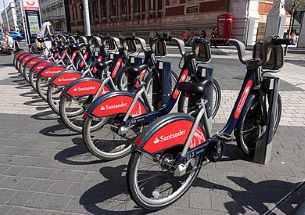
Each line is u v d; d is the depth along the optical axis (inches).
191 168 98.7
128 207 93.1
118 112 119.6
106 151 125.8
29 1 563.5
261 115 117.5
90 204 94.3
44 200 96.5
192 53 131.9
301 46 692.7
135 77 132.6
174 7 955.3
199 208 92.1
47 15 2303.2
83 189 102.7
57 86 170.6
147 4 1090.1
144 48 159.5
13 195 99.3
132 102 121.7
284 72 341.7
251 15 726.5
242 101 112.4
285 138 142.9
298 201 94.6
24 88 265.9
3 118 181.6
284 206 92.3
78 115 162.7
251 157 124.0
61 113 145.8
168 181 103.9
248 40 731.4
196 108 95.6
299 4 652.1
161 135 84.9
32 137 149.6
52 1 2089.1
